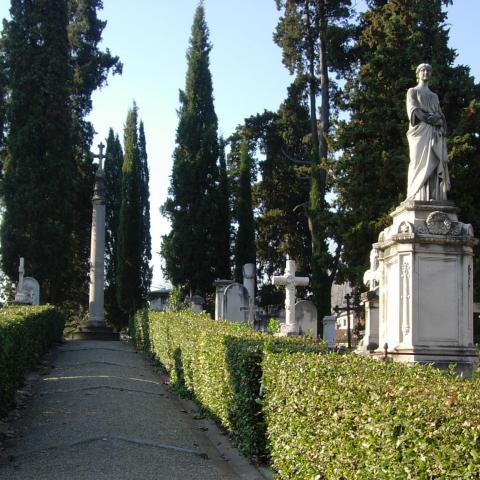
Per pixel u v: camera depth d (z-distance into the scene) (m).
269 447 8.72
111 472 8.85
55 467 9.10
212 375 12.69
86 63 46.53
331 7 38.94
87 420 12.26
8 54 37.94
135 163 45.47
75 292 46.78
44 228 36.06
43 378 19.05
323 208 32.50
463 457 4.11
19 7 37.81
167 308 29.66
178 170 40.16
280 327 25.25
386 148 28.08
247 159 41.81
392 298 12.48
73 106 45.88
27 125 36.41
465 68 28.19
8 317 16.59
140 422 12.40
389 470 4.86
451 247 12.19
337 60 38.75
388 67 28.30
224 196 40.41
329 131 39.19
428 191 12.69
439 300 12.08
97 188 41.34
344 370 6.71
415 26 28.97
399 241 12.17
